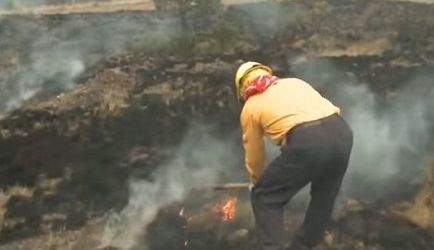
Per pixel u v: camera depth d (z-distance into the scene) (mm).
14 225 6930
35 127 10203
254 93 4406
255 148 4379
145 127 10273
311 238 4500
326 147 4129
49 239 6594
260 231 4301
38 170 8539
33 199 7625
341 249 5922
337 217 6574
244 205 6969
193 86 12633
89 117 10758
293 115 4223
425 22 20031
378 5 22844
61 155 9062
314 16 21406
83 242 6527
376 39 17453
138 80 13234
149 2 28547
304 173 4176
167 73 13844
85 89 12859
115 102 11602
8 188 7957
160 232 6602
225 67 14344
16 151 9188
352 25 20000
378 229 6309
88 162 8797
